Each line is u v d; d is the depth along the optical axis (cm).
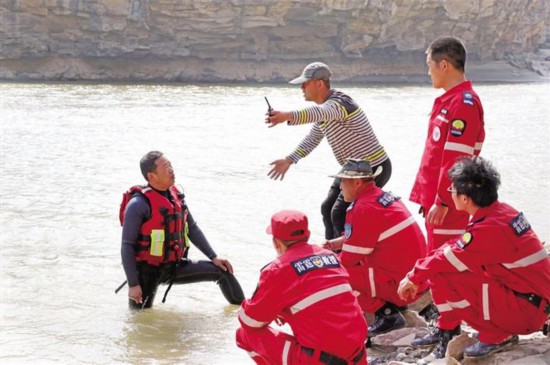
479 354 704
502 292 692
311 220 1559
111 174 2133
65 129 3183
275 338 665
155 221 1005
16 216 1598
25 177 2064
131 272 992
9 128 3162
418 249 819
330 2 8231
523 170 2245
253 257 1288
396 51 9088
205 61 8294
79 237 1434
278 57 8538
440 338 764
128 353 877
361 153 944
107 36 7731
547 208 1659
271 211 1656
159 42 8019
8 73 7306
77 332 945
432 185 812
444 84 803
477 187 691
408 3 8669
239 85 7462
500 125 3644
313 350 639
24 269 1220
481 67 9694
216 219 1569
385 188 1878
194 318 1014
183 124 3500
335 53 8825
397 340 828
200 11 7869
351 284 841
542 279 690
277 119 877
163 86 6931
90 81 7431
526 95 6234
